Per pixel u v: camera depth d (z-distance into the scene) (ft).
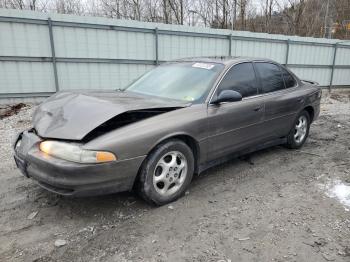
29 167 10.34
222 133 12.78
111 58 33.35
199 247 9.00
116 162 9.68
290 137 17.40
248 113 13.79
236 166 15.38
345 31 84.23
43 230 9.84
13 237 9.46
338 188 12.87
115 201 11.61
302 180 13.75
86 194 9.59
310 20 80.94
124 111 10.12
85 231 9.77
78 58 31.63
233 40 41.24
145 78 15.10
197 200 11.80
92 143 9.50
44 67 30.37
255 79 14.90
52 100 12.42
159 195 11.07
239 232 9.73
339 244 9.14
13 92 29.58
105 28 32.22
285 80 16.99
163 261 8.41
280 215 10.72
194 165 12.33
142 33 34.47
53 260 8.46
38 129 10.47
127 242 9.22
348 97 46.39
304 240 9.32
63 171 9.30
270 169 15.05
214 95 12.64
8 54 28.58
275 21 79.15
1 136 20.95
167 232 9.73
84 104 10.99
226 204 11.51
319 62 51.03
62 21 29.96
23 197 11.93
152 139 10.41
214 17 74.23
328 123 25.94
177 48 37.11
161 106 11.16
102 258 8.53
